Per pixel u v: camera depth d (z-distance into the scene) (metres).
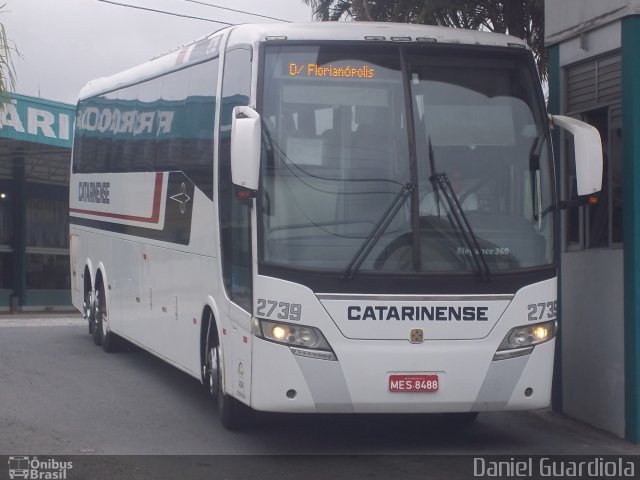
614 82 10.26
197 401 11.65
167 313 11.86
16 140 28.91
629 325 9.71
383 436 10.04
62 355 15.23
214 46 10.48
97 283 15.97
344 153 8.66
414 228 8.57
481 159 8.86
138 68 13.95
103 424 10.34
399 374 8.47
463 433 10.27
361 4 15.88
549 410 11.31
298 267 8.42
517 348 8.72
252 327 8.59
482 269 8.62
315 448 9.41
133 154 13.62
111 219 14.74
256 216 8.53
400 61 8.91
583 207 10.75
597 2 10.29
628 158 9.69
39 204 35.69
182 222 11.25
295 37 8.86
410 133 8.73
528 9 14.64
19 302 34.66
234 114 8.66
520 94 9.12
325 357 8.41
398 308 8.48
